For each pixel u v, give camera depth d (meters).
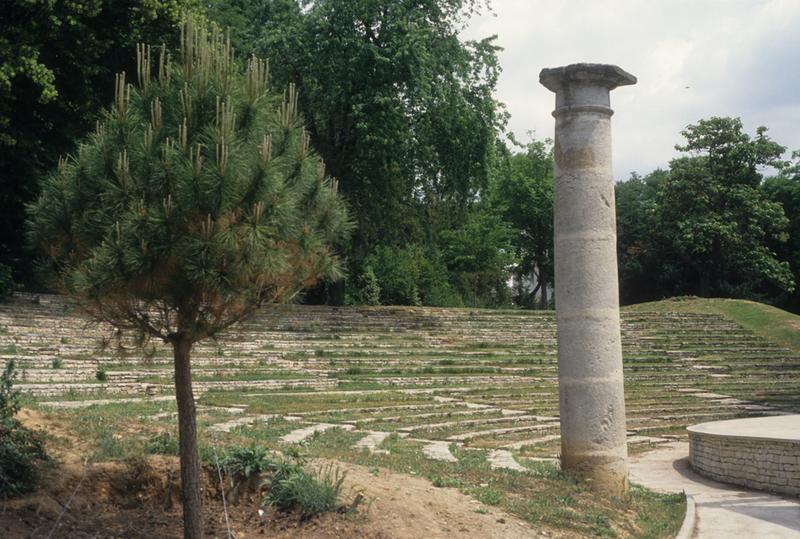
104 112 8.16
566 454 13.12
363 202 39.44
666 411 29.45
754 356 42.56
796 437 15.75
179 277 7.39
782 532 12.13
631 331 45.41
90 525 8.08
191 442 7.88
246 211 7.27
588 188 13.25
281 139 7.99
